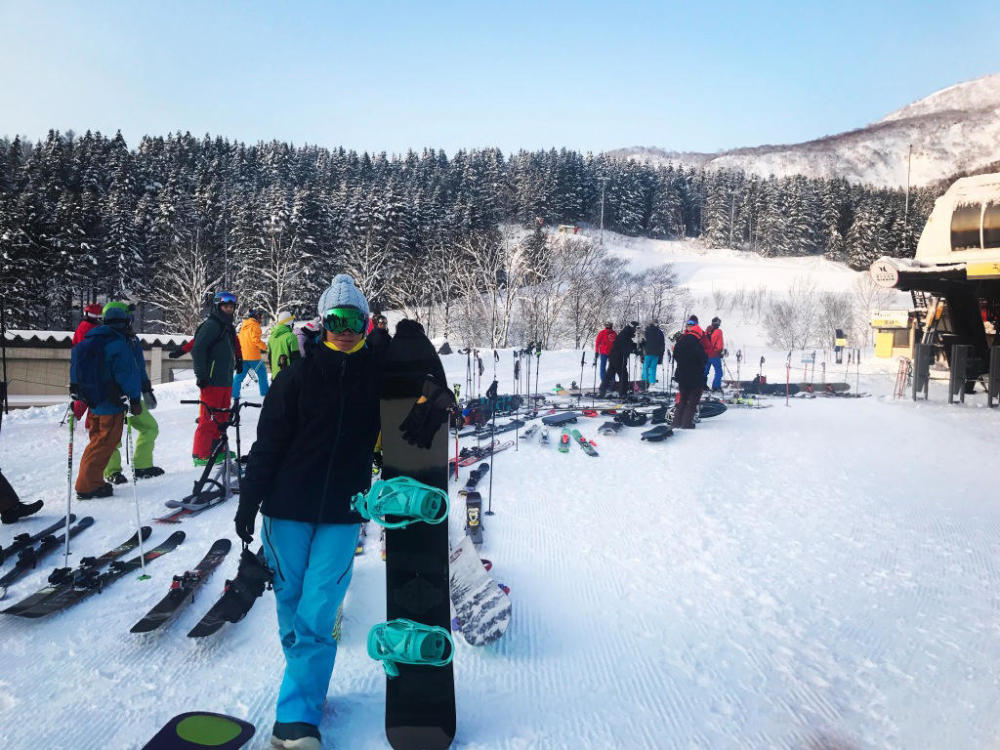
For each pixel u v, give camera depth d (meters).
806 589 4.41
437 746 2.51
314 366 2.61
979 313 16.94
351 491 2.63
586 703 2.99
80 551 4.78
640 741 2.70
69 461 4.23
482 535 5.26
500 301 49.50
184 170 85.44
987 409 13.23
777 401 14.48
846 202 110.50
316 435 2.60
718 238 123.38
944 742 2.72
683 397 10.59
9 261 44.19
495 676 3.22
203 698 2.92
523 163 121.75
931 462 8.39
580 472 7.61
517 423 10.05
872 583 4.52
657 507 6.31
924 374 14.64
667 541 5.35
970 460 8.51
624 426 10.62
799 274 85.69
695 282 80.88
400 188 72.75
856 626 3.86
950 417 12.11
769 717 2.91
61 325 53.47
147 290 57.16
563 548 5.12
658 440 9.39
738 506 6.38
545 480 7.21
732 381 17.22
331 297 2.60
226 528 5.36
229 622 3.68
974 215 14.90
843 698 3.07
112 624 3.65
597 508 6.23
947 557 5.04
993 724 2.86
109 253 56.75
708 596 4.28
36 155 77.56
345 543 2.64
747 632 3.77
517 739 2.68
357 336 2.65
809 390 16.44
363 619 3.77
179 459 8.06
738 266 96.38
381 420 2.60
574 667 3.33
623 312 52.16
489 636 3.42
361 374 2.66
